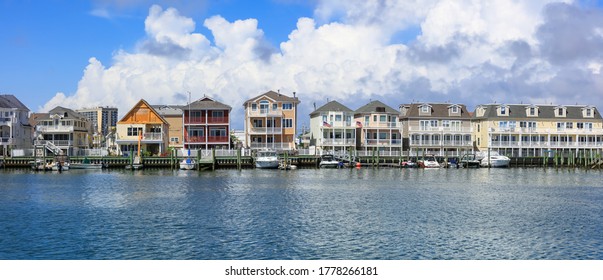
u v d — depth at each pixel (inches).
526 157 4655.5
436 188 2588.6
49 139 4709.6
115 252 1285.7
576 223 1646.2
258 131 4704.7
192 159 3907.5
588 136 5260.8
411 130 5088.6
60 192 2320.4
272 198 2145.7
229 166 4010.8
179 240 1393.9
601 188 2652.6
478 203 2057.1
